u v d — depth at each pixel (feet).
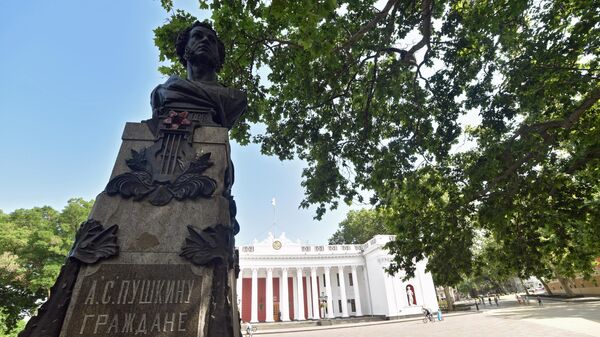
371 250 151.74
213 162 13.65
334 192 36.14
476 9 30.76
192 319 9.55
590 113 33.78
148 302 9.69
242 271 149.18
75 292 9.62
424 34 30.55
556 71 30.83
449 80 33.27
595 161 32.32
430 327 85.76
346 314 152.46
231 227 12.51
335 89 33.58
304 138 35.19
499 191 33.01
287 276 162.30
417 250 35.45
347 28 31.60
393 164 34.32
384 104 36.42
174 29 25.93
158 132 14.05
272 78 31.76
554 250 36.47
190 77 17.98
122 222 11.27
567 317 76.13
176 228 11.42
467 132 40.88
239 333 11.61
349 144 36.52
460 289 249.55
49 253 85.92
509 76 31.12
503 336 57.16
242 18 24.48
